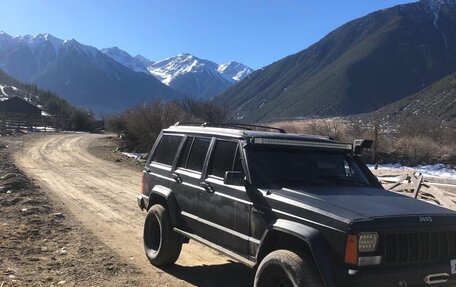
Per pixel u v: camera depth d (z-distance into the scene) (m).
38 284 6.24
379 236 4.55
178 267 7.32
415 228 4.69
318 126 27.53
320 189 5.45
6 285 6.06
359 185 5.94
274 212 5.18
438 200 11.56
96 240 8.70
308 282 4.60
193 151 6.89
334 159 6.16
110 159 26.67
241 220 5.60
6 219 9.78
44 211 10.82
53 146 34.66
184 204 6.72
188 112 35.31
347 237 4.49
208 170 6.37
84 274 6.76
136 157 27.53
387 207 4.94
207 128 6.93
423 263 4.71
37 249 7.85
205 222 6.22
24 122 56.06
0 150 28.03
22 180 14.04
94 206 12.18
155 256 7.20
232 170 5.97
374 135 25.47
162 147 7.76
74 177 18.12
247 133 6.14
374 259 4.51
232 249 5.75
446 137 27.44
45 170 20.14
